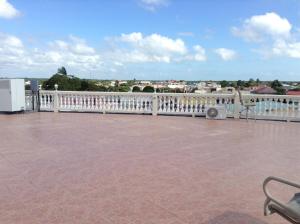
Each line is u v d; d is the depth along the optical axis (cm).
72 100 1412
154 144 704
